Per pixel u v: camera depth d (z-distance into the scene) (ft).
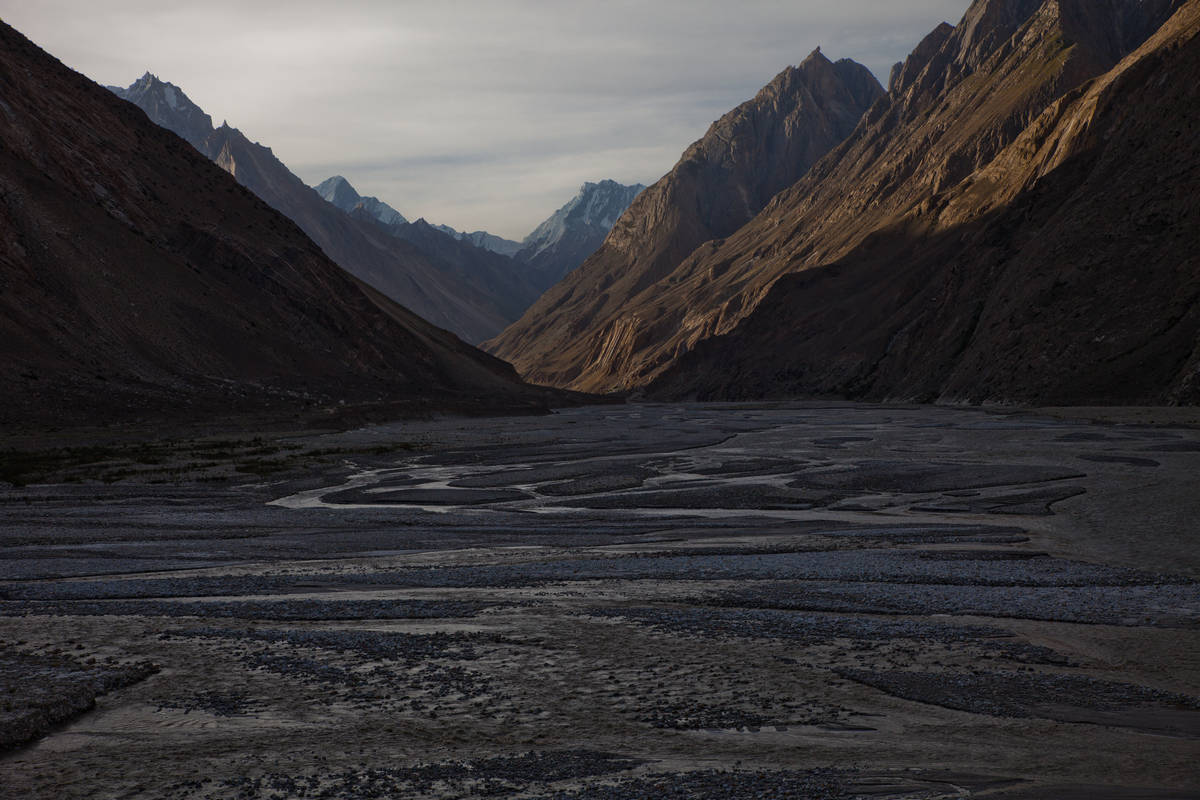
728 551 90.58
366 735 40.83
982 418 332.60
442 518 122.52
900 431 275.80
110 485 160.66
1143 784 33.94
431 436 291.99
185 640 57.21
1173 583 71.72
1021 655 52.03
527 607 65.62
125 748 39.50
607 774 35.76
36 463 188.44
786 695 45.55
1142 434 227.81
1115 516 108.99
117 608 66.80
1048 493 130.93
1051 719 41.75
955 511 119.03
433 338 634.43
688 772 35.76
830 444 235.81
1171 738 39.17
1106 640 55.16
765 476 167.22
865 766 36.27
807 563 81.56
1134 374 352.69
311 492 155.12
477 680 48.70
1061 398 369.91
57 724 42.55
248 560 89.92
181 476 173.06
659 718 42.52
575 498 143.13
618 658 52.39
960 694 45.39
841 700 44.70
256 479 171.42
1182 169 406.62
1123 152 460.96
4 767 37.42
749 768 36.17
